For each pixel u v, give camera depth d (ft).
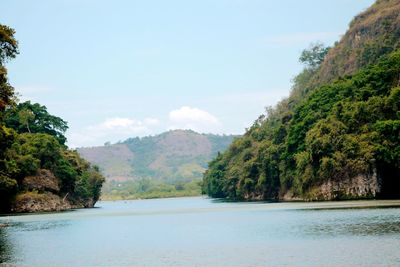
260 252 146.10
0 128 317.22
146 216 360.28
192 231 220.84
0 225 281.13
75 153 638.94
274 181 574.56
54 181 507.71
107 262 141.79
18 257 154.71
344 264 119.14
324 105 499.51
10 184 407.03
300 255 135.85
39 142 510.58
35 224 288.92
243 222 252.01
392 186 399.65
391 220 205.16
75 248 174.50
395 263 117.08
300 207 351.05
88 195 636.89
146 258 146.92
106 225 276.21
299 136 495.82
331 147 425.28
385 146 386.11
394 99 399.44
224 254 147.02
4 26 271.28
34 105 634.84
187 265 131.44
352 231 177.88
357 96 453.58
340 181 414.21
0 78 269.44
